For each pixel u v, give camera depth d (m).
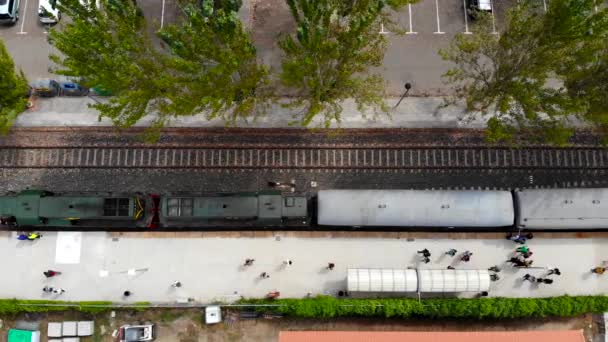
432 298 50.16
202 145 53.12
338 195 49.16
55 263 51.34
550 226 49.50
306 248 51.59
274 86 52.44
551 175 52.66
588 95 42.62
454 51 54.53
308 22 44.19
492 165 52.72
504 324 50.12
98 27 41.72
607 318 49.25
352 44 43.19
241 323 50.12
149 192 52.97
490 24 54.75
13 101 50.16
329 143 53.25
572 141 52.94
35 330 49.91
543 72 43.34
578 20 40.06
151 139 47.53
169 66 41.53
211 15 46.09
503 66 45.38
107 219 51.00
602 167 52.69
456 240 51.53
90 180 53.16
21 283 51.03
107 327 50.19
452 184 52.59
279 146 53.06
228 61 41.81
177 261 51.41
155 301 50.62
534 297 50.09
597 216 48.84
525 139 51.72
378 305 48.56
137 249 51.53
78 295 50.75
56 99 54.19
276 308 49.22
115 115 42.94
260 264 51.34
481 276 48.66
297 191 52.81
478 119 53.16
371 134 53.38
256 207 49.38
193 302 50.56
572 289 50.50
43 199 49.62
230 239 51.78
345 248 51.53
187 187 52.97
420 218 48.94
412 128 53.22
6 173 53.31
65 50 40.56
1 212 49.56
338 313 49.00
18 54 55.75
